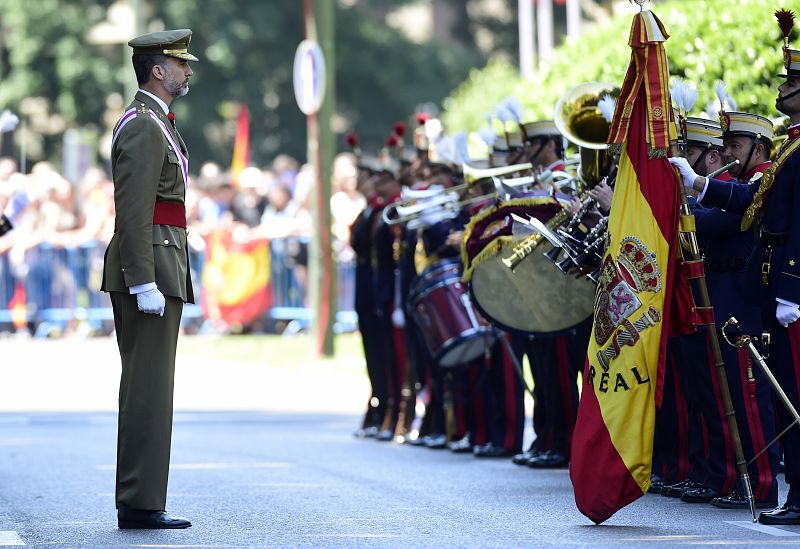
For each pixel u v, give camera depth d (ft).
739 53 130.52
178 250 94.73
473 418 138.62
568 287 112.98
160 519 94.02
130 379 93.91
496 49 485.97
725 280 97.81
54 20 423.23
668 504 102.37
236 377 214.48
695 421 104.94
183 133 421.18
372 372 154.81
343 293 261.03
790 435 91.50
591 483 92.17
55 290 267.18
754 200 92.07
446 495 108.78
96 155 422.82
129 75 312.29
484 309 114.93
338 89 441.68
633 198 94.48
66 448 144.56
